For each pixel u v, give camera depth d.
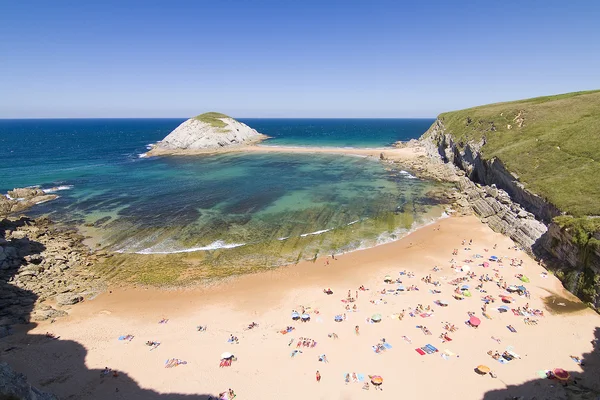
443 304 32.66
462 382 23.84
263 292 36.03
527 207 50.53
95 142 187.38
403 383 23.92
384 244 46.97
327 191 72.06
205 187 76.19
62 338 29.33
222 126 154.62
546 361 25.45
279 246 46.34
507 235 48.28
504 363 25.34
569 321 29.86
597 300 31.36
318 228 52.19
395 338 28.45
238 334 29.59
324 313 32.19
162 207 61.78
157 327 30.83
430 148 115.75
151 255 44.00
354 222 54.44
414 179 82.31
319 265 41.53
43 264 40.91
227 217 56.59
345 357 26.50
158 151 137.00
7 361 26.22
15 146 163.88
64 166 104.00
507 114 79.75
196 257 43.53
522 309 31.66
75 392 23.53
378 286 36.66
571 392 22.38
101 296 35.66
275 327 30.41
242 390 23.70
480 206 57.84
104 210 60.28
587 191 43.31
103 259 42.97
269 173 91.25
